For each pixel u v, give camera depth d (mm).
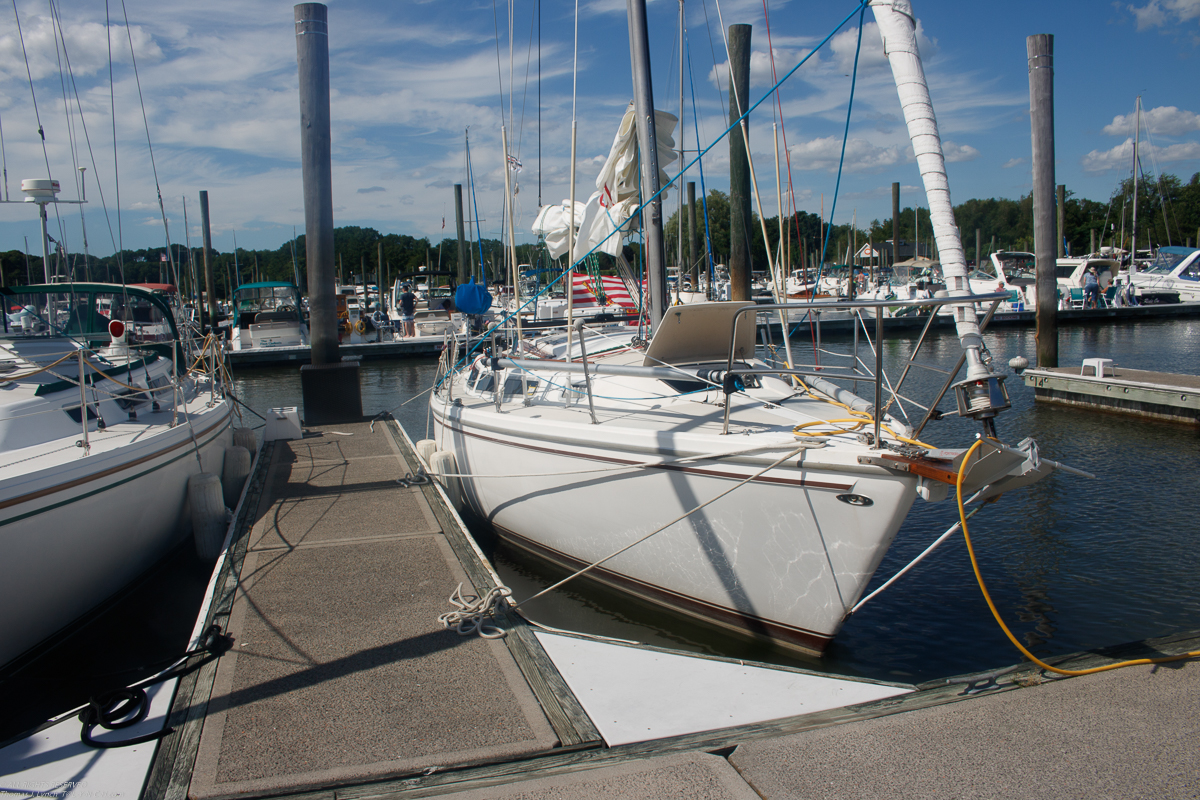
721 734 2826
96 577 4816
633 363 5855
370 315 38000
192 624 5145
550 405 5711
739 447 4074
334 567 4637
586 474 4918
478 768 2648
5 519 4043
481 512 6348
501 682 3258
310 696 3158
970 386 3314
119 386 6297
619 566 5047
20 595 4215
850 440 3904
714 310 4809
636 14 5688
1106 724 2764
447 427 6676
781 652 4383
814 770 2539
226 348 21859
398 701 3111
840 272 39500
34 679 4406
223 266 66062
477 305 6629
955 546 5984
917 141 3387
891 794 2400
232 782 2592
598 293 8758
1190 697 2934
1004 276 26844
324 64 9453
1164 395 10281
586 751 2738
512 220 5898
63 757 2777
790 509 3990
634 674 3340
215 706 3092
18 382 5609
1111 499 6910
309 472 7117
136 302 8328
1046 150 12555
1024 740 2682
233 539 5207
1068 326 23875
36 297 7434
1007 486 3668
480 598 4113
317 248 9797
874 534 3738
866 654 4355
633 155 6516
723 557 4387
